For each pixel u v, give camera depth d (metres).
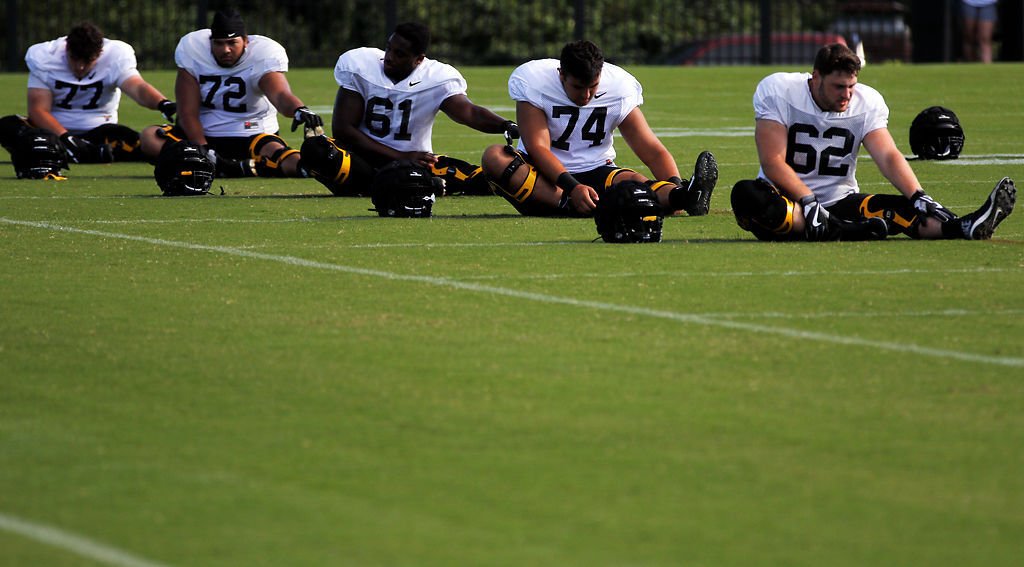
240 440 15.44
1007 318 21.55
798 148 30.56
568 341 19.98
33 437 15.54
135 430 15.80
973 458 14.78
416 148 39.41
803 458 14.80
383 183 34.03
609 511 13.29
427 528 12.84
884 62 132.12
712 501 13.55
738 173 46.34
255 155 44.94
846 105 30.31
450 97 38.91
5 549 12.28
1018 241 29.97
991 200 29.30
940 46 123.06
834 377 17.98
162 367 18.55
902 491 13.81
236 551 12.27
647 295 23.41
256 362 18.78
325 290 23.83
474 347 19.61
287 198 38.94
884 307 22.39
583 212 32.31
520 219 33.94
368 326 20.95
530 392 17.31
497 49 134.50
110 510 13.27
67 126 49.34
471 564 12.02
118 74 48.84
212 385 17.67
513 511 13.28
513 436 15.56
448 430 15.79
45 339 20.11
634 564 12.04
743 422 16.06
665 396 17.14
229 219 33.69
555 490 13.85
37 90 48.41
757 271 25.81
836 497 13.66
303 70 109.25
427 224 32.84
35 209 35.69
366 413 16.45
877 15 134.12
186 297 23.22
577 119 34.00
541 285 24.33
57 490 13.83
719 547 12.42
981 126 65.50
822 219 29.52
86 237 30.27
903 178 30.09
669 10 144.75
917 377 17.97
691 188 32.50
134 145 49.81
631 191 29.20
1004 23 127.25
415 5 131.88
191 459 14.79
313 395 17.22
